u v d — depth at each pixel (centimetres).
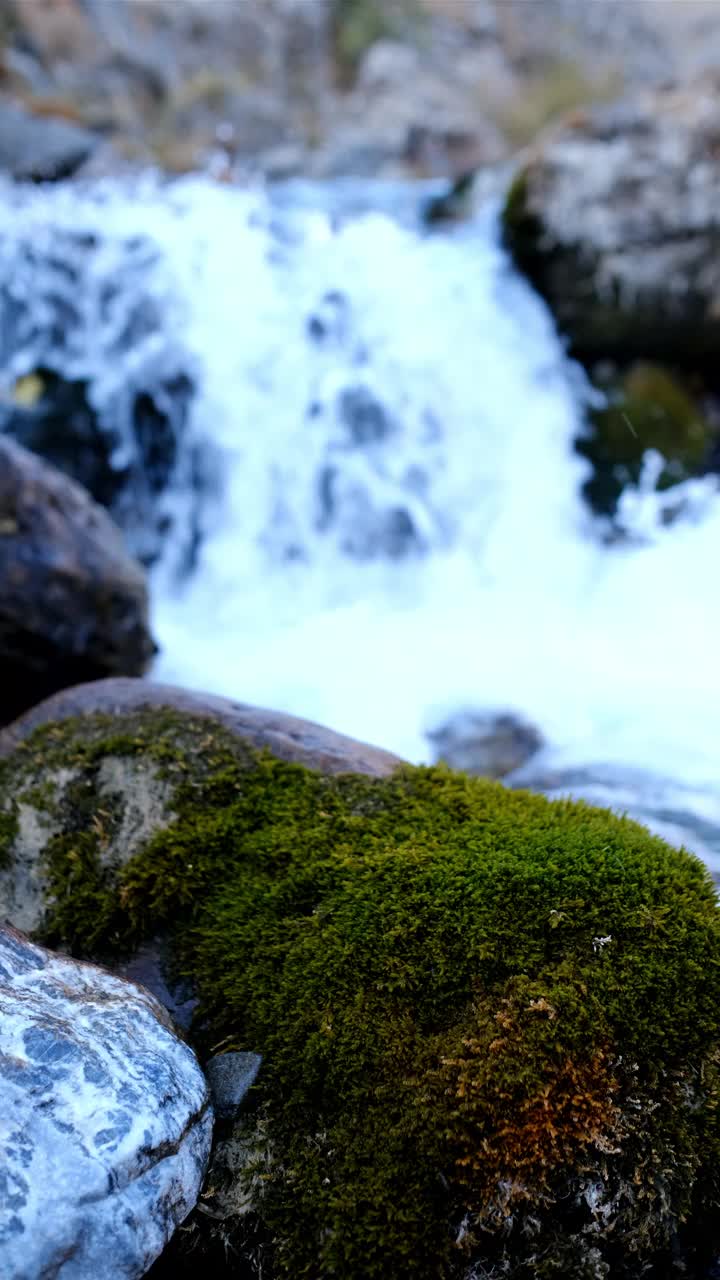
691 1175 159
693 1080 166
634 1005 171
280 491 646
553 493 648
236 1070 181
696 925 182
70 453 619
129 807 227
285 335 664
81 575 388
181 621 575
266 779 230
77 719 254
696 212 636
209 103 1383
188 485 640
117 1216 146
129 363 643
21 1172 143
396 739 420
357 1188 164
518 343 686
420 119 1503
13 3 1234
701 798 361
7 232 648
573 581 617
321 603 610
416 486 661
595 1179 159
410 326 682
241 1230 168
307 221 704
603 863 193
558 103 1642
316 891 202
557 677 484
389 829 214
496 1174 159
